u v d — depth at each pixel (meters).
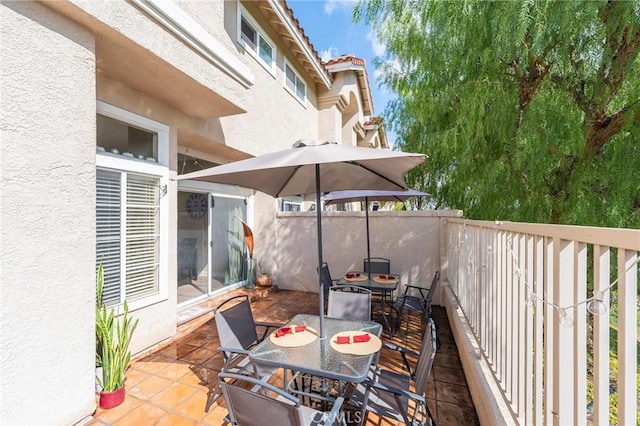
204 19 5.41
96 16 3.33
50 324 3.03
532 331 2.34
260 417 2.11
